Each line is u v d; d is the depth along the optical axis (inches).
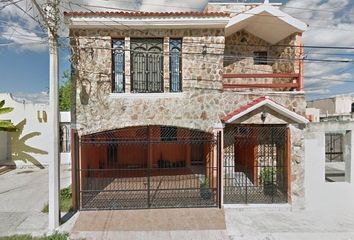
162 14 364.5
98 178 503.2
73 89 369.4
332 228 301.6
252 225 307.6
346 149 364.5
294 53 434.0
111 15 362.0
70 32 372.2
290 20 417.1
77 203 347.3
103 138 442.6
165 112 382.0
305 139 355.6
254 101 371.2
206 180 423.8
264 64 492.4
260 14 408.5
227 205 351.3
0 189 461.4
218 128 379.9
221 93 388.5
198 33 385.7
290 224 311.0
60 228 296.5
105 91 375.2
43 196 416.5
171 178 503.8
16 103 660.1
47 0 280.2
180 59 390.0
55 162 296.5
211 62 388.2
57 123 298.5
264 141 424.8
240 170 469.4
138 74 389.7
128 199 380.5
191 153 609.9
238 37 483.8
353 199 355.9
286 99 397.1
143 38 386.9
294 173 355.6
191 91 386.0
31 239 270.7
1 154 660.1
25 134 661.9
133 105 378.3
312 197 354.0
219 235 285.1
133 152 592.4
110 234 284.8
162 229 295.9
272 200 368.8
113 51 383.6
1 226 301.9
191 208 353.1
